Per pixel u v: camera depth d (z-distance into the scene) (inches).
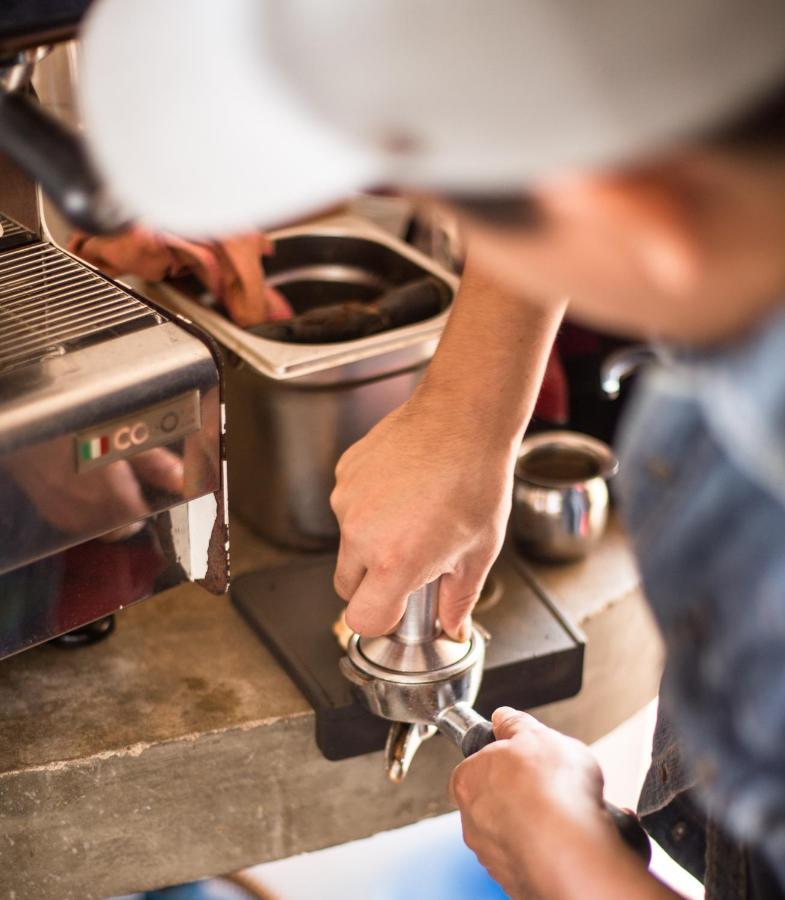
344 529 36.3
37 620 34.4
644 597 24.2
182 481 35.2
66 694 42.3
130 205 15.4
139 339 34.2
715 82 12.7
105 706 41.8
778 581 20.2
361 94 14.0
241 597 45.6
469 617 38.4
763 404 18.1
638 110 12.9
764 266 15.1
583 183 14.1
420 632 37.2
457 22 13.6
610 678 48.9
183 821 42.1
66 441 32.2
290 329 47.4
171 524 36.0
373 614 36.3
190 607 46.7
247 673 43.6
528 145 13.4
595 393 56.9
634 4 13.0
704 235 14.6
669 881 47.9
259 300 49.6
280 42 14.7
